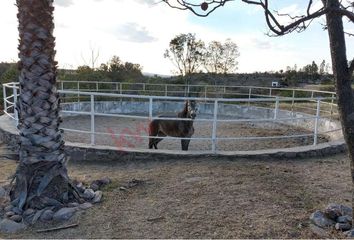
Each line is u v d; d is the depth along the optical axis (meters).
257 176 6.17
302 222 4.38
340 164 7.22
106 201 5.08
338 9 3.29
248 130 13.23
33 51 4.55
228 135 12.13
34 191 4.72
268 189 5.52
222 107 17.67
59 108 4.93
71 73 22.45
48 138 4.73
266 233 4.08
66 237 4.07
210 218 4.48
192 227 4.25
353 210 4.15
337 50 3.91
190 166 6.83
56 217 4.49
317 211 4.53
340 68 3.93
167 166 6.89
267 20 3.23
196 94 21.62
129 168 6.92
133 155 7.40
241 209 4.75
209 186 5.61
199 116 17.09
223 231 4.14
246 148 10.09
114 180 5.98
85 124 13.59
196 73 30.25
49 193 4.74
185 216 4.55
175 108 18.27
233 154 7.40
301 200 5.12
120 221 4.44
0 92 16.38
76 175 6.40
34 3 4.45
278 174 6.34
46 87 4.65
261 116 16.16
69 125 13.13
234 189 5.47
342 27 3.87
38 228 4.30
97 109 16.89
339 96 4.00
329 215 4.42
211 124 14.55
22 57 4.61
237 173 6.32
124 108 17.80
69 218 4.52
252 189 5.48
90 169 6.93
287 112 14.80
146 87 21.55
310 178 6.21
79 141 10.09
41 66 4.59
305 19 3.31
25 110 4.67
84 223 4.40
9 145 8.62
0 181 5.89
